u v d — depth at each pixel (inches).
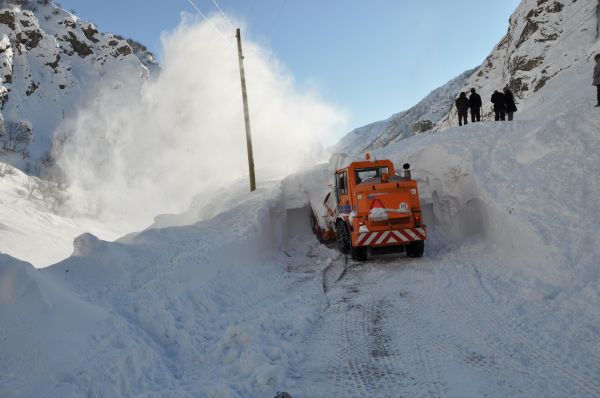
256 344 215.0
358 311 270.1
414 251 411.5
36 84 2423.7
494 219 366.3
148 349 201.6
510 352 184.9
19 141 1838.1
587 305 214.4
